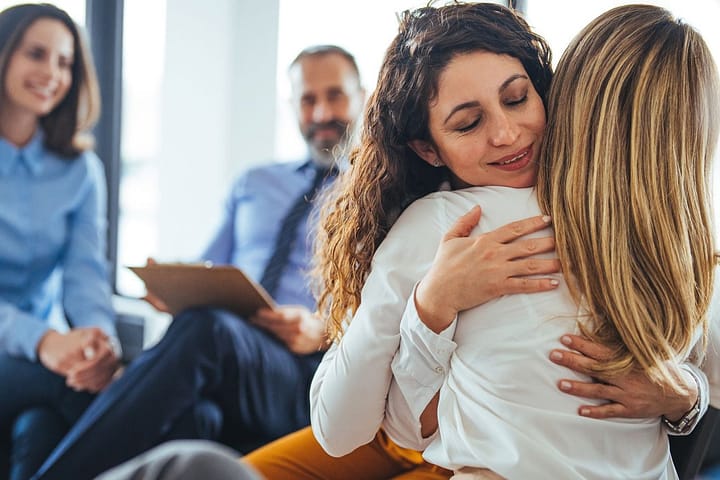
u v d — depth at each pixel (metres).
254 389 2.13
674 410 1.05
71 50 2.62
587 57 1.08
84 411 2.38
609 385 1.01
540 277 1.03
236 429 2.19
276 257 2.65
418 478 1.27
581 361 0.99
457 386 1.04
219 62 3.55
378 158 1.21
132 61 3.64
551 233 1.05
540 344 0.99
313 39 3.34
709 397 1.18
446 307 1.02
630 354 1.00
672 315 1.02
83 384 2.36
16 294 2.61
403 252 1.11
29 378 2.37
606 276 1.00
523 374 0.99
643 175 1.03
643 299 1.02
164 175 3.54
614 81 1.04
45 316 2.71
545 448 0.96
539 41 1.16
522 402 0.99
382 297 1.10
